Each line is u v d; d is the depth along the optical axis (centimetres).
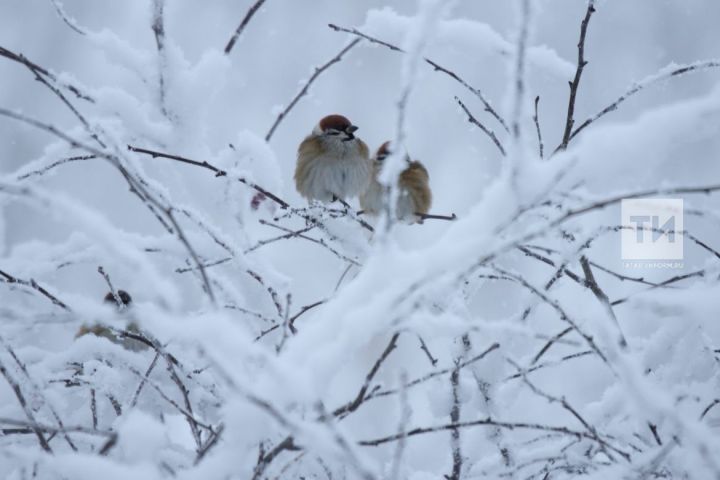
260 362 452
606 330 484
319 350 406
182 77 723
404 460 671
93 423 680
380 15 743
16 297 716
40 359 689
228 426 416
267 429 416
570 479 621
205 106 730
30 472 558
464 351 617
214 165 750
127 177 465
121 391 695
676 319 599
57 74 695
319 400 464
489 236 412
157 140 723
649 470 492
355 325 405
